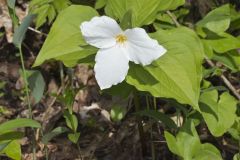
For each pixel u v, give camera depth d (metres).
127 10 0.80
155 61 0.76
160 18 0.92
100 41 0.74
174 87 0.75
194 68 0.76
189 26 0.97
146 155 1.04
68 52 0.78
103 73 0.74
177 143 0.85
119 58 0.74
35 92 0.86
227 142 1.03
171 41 0.78
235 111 0.89
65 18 0.79
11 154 0.87
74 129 0.90
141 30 0.73
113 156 1.08
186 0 1.05
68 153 1.10
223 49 0.88
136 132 1.09
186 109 0.90
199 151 0.85
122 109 0.98
